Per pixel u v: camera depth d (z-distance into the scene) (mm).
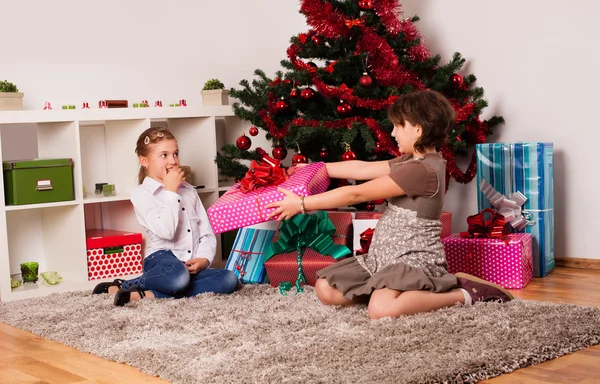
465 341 1812
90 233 3074
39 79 3197
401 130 2234
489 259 2660
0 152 2709
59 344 2053
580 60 3031
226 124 3639
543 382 1600
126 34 3445
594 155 3023
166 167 2643
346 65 2906
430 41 3475
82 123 3211
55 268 3102
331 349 1777
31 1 3164
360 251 2682
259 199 2367
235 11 3793
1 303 2586
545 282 2764
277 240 2656
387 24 2908
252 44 3857
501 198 2873
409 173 2148
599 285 2680
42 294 2799
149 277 2488
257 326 2031
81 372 1789
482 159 2938
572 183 3092
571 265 3094
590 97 3016
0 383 1734
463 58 3277
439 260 2182
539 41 3137
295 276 2605
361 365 1665
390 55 2816
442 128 2193
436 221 2205
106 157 3252
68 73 3279
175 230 2617
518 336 1842
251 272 2725
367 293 2152
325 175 2535
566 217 3117
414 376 1553
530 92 3178
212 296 2471
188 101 3658
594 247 3053
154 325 2119
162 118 3250
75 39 3295
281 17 3953
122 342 1977
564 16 3059
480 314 2039
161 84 3564
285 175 2541
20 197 2773
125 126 3100
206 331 2023
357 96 2889
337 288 2209
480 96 3199
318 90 2945
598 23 2971
